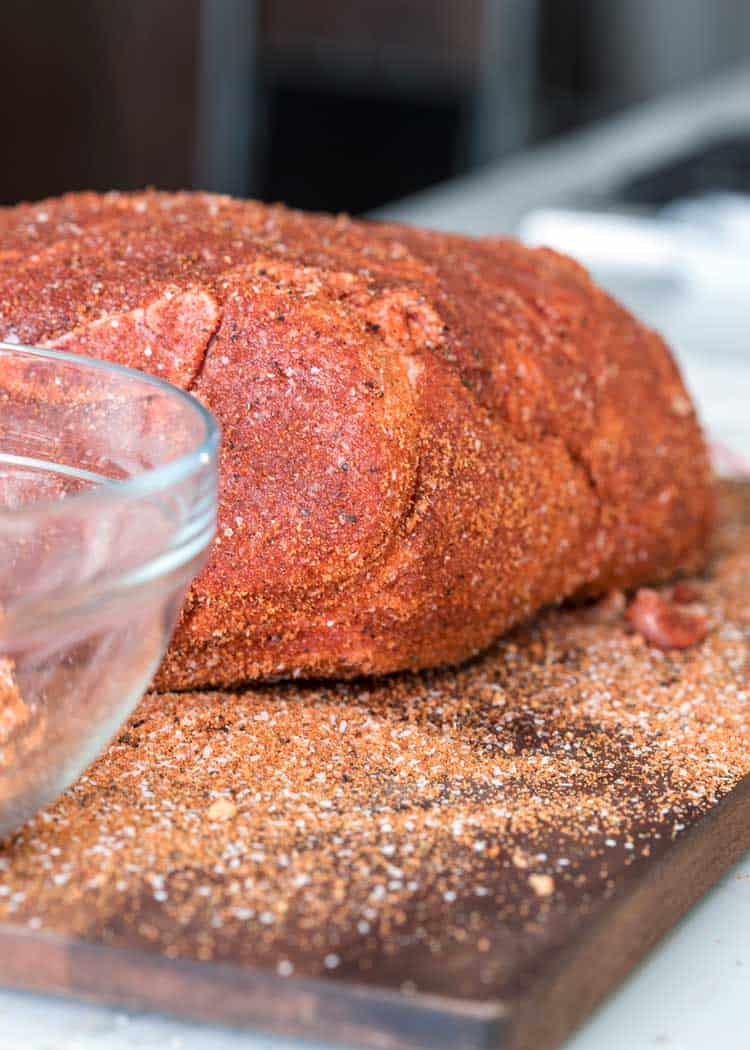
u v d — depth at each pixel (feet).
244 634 1.86
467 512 1.89
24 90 6.98
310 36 7.86
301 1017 1.53
